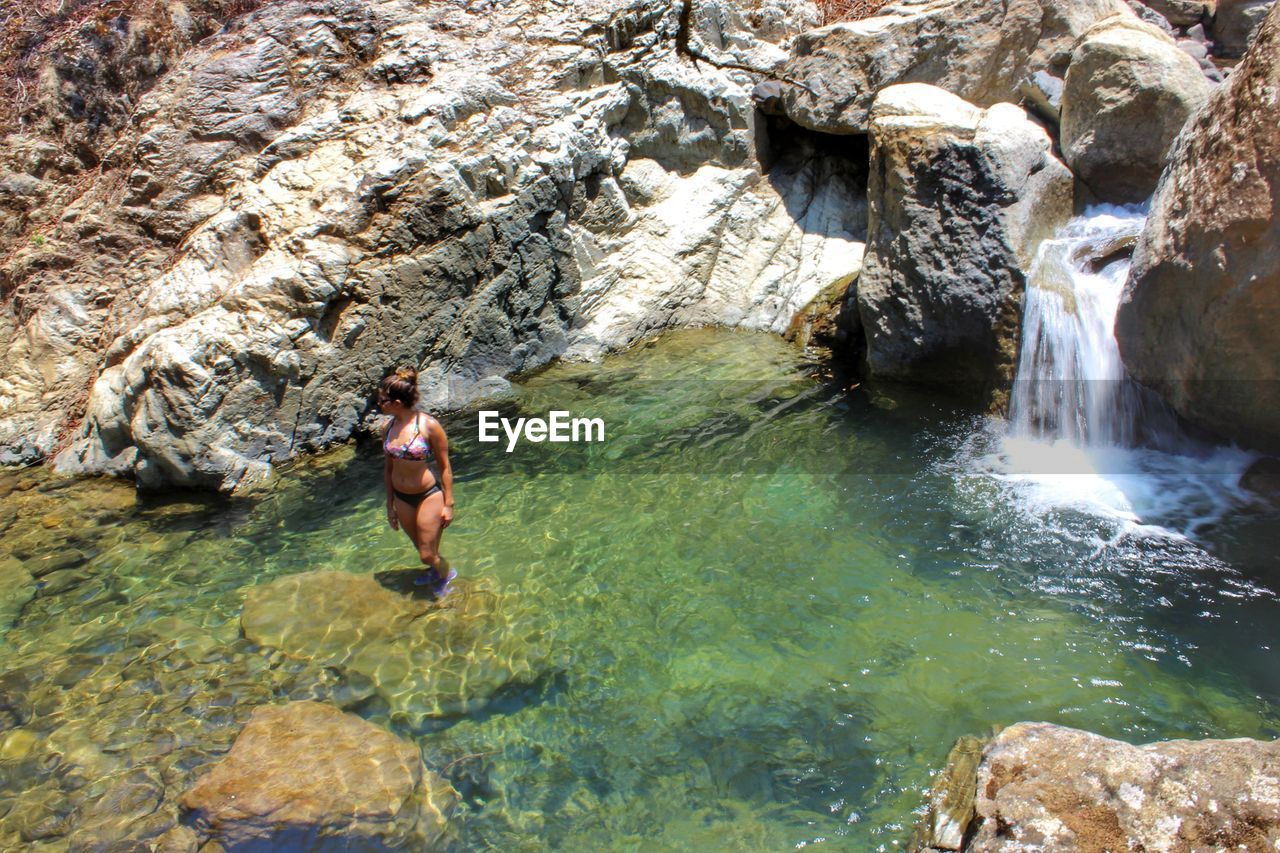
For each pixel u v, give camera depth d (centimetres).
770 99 1112
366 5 1009
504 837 422
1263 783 347
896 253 856
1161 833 342
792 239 1120
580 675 529
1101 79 835
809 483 733
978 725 477
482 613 585
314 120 920
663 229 1079
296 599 598
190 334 768
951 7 975
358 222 834
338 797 432
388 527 702
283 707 493
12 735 489
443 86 927
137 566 658
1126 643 534
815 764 458
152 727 494
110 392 793
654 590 607
